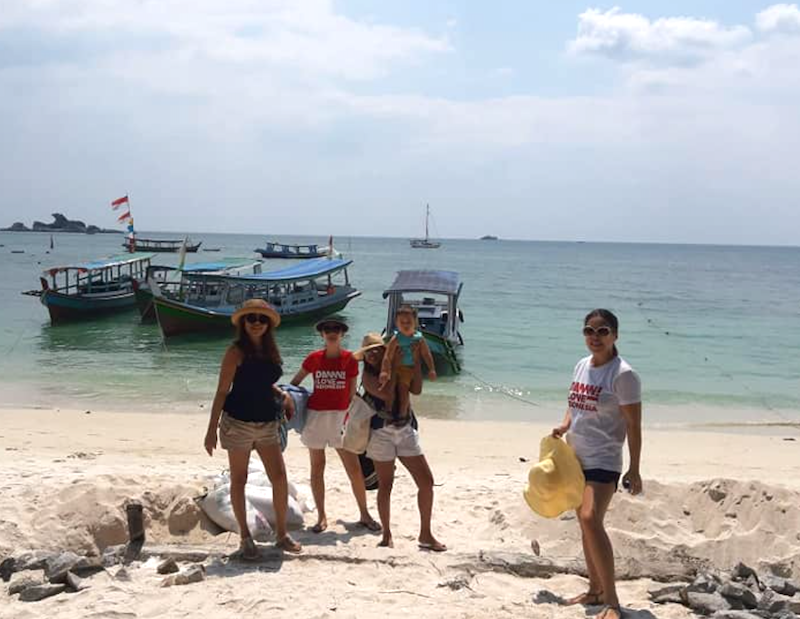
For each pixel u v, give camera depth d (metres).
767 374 23.73
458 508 7.91
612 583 4.85
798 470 11.82
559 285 68.38
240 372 5.96
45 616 4.84
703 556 6.27
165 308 28.61
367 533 6.92
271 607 4.96
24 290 51.19
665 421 16.72
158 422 14.61
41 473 8.83
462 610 4.99
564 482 4.93
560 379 22.12
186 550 6.10
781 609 5.12
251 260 43.50
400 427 6.41
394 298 26.27
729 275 96.31
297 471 9.82
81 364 23.48
